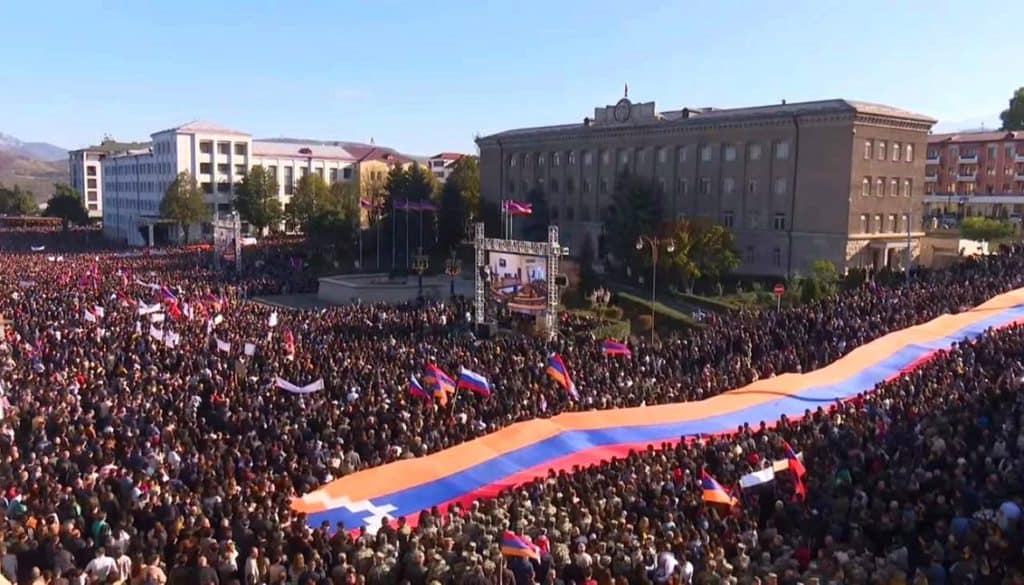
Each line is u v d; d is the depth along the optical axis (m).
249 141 154.25
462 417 27.06
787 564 16.73
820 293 59.78
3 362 34.53
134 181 167.38
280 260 100.06
